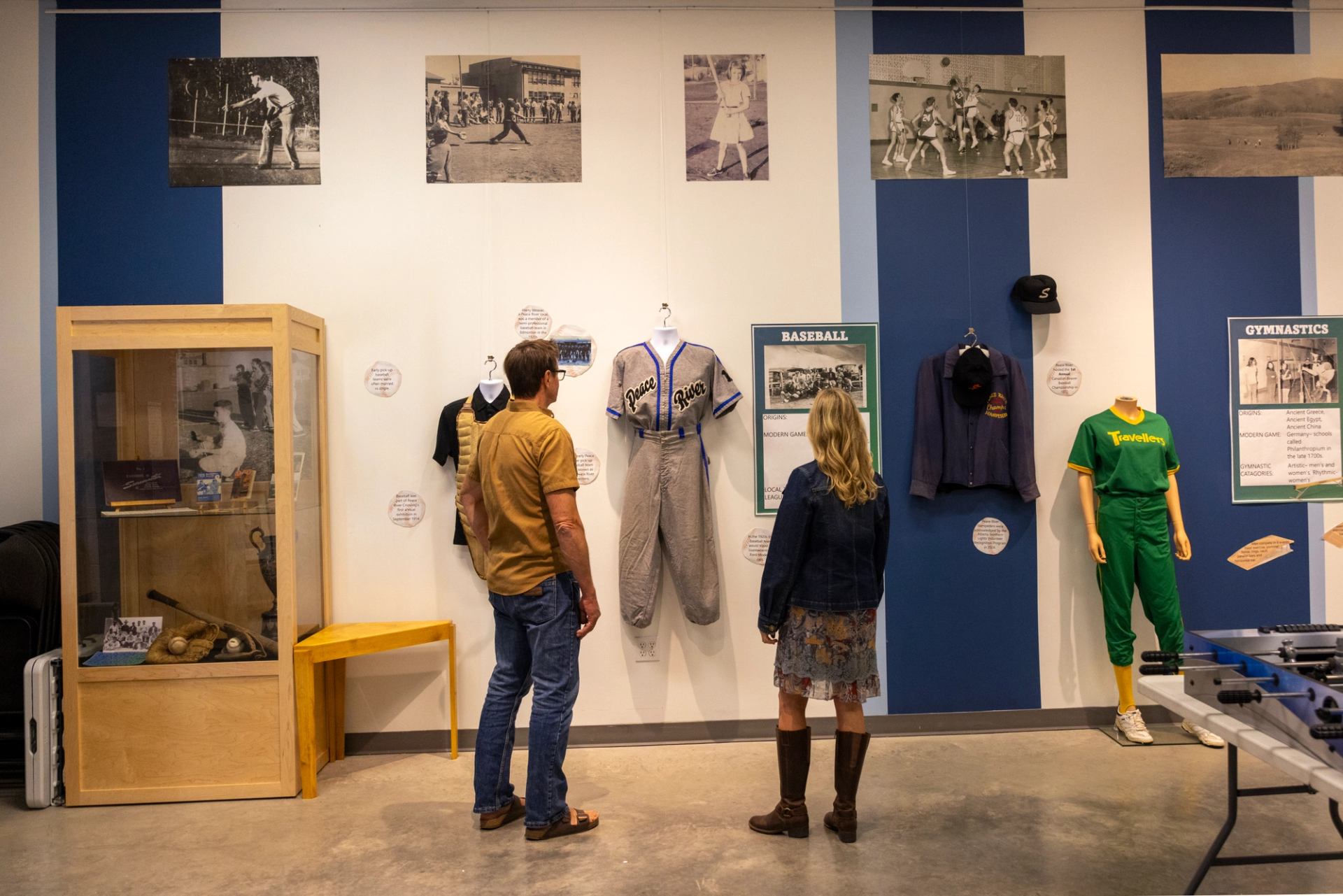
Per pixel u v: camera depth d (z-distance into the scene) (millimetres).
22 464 3740
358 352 3803
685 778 3377
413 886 2553
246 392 3271
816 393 3859
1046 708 3912
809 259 3877
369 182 3811
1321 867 2594
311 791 3244
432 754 3744
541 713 2805
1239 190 3957
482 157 3832
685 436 3717
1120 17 3922
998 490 3900
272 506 3270
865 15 3883
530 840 2838
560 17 3840
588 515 3822
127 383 3268
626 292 3852
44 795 3184
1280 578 3941
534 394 2848
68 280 3756
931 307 3900
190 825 3016
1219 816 2951
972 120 3908
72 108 3750
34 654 3307
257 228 3787
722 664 3834
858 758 2781
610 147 3854
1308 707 1820
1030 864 2623
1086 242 3932
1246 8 3934
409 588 3791
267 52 3789
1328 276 3980
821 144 3883
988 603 3900
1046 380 3914
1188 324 3949
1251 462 3945
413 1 3816
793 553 2668
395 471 3799
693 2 3854
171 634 3260
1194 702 2242
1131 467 3676
